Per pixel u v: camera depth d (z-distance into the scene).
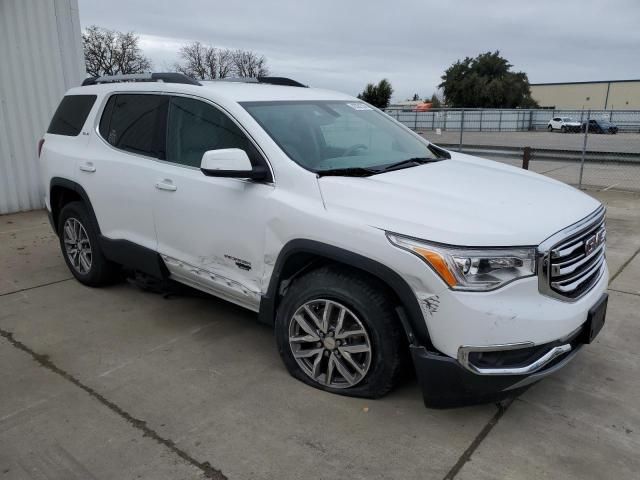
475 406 3.22
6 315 4.54
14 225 7.65
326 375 3.32
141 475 2.66
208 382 3.48
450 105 78.06
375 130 4.20
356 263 2.93
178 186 3.86
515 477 2.64
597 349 3.93
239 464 2.73
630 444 2.88
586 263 3.11
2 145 8.16
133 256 4.39
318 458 2.77
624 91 76.62
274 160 3.37
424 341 2.85
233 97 3.75
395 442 2.89
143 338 4.10
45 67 8.46
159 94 4.21
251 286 3.56
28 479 2.64
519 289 2.71
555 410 3.19
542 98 83.19
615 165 14.34
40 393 3.38
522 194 3.24
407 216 2.86
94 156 4.63
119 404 3.25
